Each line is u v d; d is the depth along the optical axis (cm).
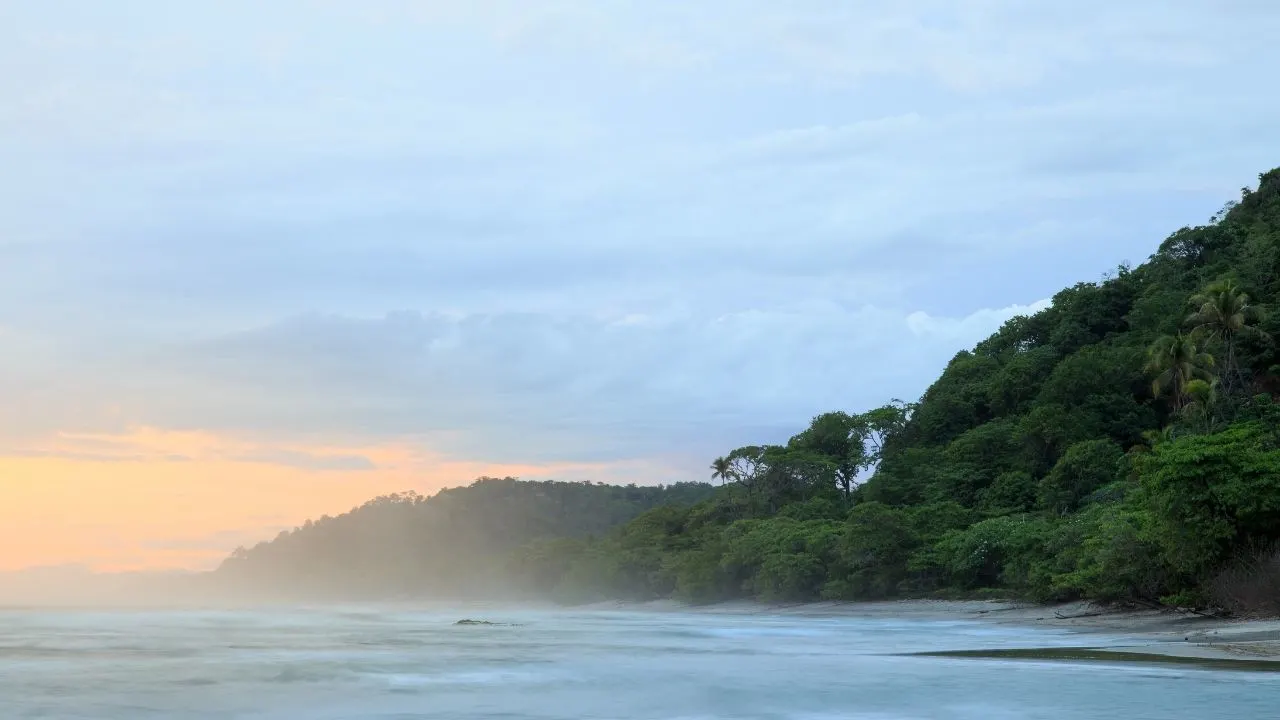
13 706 3372
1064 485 9731
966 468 11638
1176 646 4741
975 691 3394
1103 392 11294
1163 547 5959
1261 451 5931
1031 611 8038
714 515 16475
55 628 10231
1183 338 9112
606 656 5216
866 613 9881
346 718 3089
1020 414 12550
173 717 3128
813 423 16250
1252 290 11044
